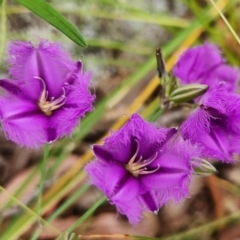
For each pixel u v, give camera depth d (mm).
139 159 320
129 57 489
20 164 446
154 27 497
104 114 466
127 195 314
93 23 486
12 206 436
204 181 465
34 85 319
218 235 456
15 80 320
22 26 469
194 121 318
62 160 432
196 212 460
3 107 314
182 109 472
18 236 419
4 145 448
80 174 438
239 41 391
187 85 347
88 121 428
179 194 319
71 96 319
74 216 443
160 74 355
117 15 473
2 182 441
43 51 318
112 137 315
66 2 477
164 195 321
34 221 428
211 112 322
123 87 441
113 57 486
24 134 316
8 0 461
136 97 472
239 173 468
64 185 438
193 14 505
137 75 438
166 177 319
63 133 317
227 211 463
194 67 363
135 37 493
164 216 455
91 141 461
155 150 321
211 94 322
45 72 320
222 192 466
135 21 494
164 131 318
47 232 435
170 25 484
